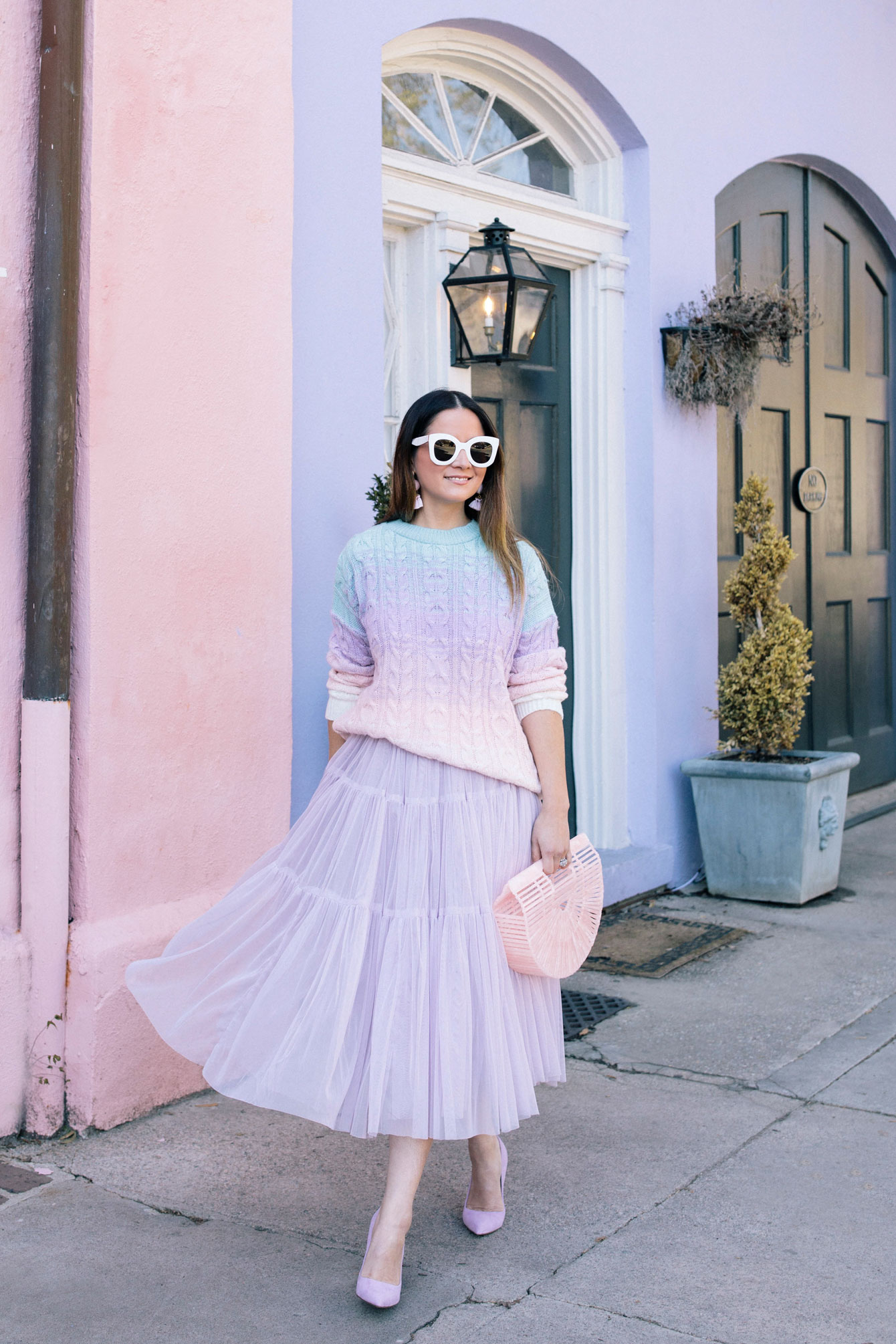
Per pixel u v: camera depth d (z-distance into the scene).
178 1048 2.58
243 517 3.38
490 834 2.41
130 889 3.14
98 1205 2.73
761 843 5.15
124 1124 3.12
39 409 2.93
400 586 2.44
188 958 2.60
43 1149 2.99
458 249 4.47
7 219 2.91
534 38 4.58
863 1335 2.27
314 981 2.38
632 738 5.37
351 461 3.85
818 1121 3.18
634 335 5.28
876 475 7.51
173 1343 2.25
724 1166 2.94
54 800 2.99
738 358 5.34
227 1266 2.50
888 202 7.10
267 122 3.40
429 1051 2.32
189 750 3.27
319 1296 2.40
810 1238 2.61
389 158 4.20
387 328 4.44
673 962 4.45
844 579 7.11
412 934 2.34
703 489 5.55
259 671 3.45
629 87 5.06
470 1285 2.44
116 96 2.99
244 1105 3.27
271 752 3.50
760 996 4.11
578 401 5.26
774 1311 2.35
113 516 3.03
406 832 2.38
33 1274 2.46
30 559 2.97
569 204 5.11
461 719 2.43
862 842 6.31
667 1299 2.39
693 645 5.52
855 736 7.28
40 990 3.02
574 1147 3.05
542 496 5.14
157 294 3.12
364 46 3.86
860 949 4.58
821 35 6.41
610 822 5.32
